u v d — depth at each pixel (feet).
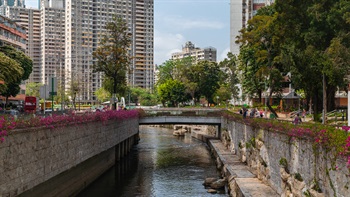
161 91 370.94
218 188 107.96
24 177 60.29
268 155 91.15
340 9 111.75
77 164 88.79
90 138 100.37
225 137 179.93
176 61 409.08
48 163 70.33
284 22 125.18
